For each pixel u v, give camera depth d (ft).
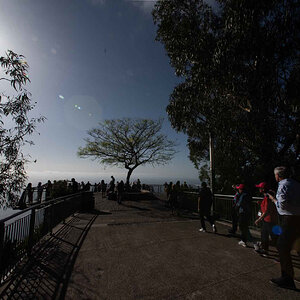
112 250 15.62
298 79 20.25
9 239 11.57
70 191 43.45
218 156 39.86
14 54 16.67
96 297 9.21
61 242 17.44
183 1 25.89
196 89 25.95
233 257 14.32
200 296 9.32
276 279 10.39
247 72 20.93
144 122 72.79
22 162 17.26
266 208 14.74
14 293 9.49
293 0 17.66
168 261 13.51
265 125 22.72
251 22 17.80
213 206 30.07
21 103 17.30
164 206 44.88
